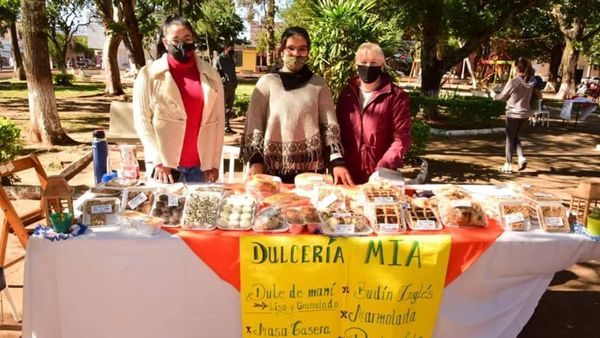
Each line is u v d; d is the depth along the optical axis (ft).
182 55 8.82
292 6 47.85
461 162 25.30
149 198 7.62
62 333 6.84
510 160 23.21
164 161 9.11
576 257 7.34
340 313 7.08
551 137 35.24
